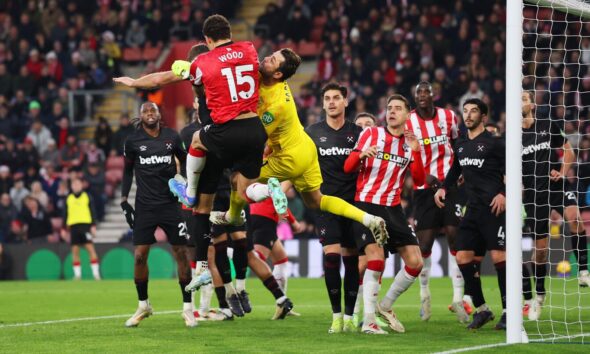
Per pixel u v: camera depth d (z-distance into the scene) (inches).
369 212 587.5
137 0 1870.1
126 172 664.4
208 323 665.6
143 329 626.2
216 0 1847.9
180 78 528.1
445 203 711.7
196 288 578.9
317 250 1326.3
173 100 1721.2
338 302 596.1
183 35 1802.4
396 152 585.6
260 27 1787.6
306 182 569.3
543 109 1470.2
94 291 1073.5
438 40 1578.5
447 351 491.2
